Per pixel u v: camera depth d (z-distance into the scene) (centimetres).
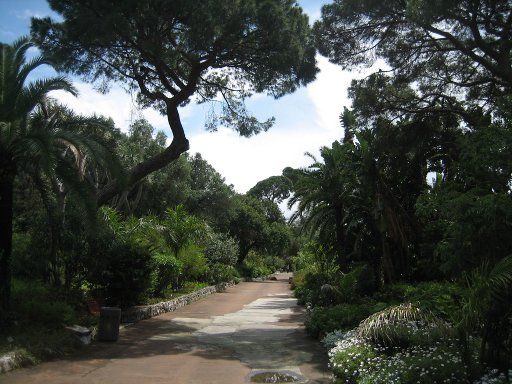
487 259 616
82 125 1200
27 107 1070
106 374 791
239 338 1187
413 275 1579
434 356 627
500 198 613
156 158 1600
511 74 1271
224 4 1374
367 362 699
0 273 976
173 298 1931
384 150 1656
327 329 1131
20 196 1705
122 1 1306
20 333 921
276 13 1431
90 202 1097
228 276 3491
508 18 1285
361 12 1480
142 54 1491
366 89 1589
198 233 2362
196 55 1508
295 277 3161
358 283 1580
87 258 1315
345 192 1748
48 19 1431
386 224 1516
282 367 870
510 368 608
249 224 5056
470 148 736
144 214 3606
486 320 605
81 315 1205
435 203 767
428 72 1570
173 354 978
